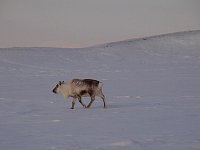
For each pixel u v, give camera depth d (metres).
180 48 138.62
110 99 33.69
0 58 106.38
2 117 22.47
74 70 81.81
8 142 14.57
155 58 117.31
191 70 77.00
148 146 13.27
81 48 139.25
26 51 123.00
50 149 13.18
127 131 16.61
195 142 13.78
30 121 20.58
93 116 22.11
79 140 14.70
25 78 63.25
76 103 30.97
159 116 21.41
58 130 17.33
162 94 37.50
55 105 29.38
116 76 65.88
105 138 15.02
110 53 126.19
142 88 45.09
